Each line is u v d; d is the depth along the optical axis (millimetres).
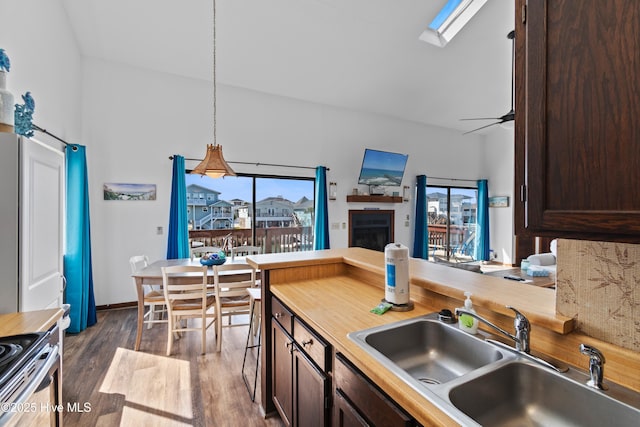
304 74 4336
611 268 818
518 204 707
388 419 821
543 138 646
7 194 1430
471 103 5344
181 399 2000
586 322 873
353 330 1138
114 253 3824
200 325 3363
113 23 3283
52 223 1834
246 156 4590
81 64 3619
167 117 4094
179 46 3646
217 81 4355
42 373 1134
